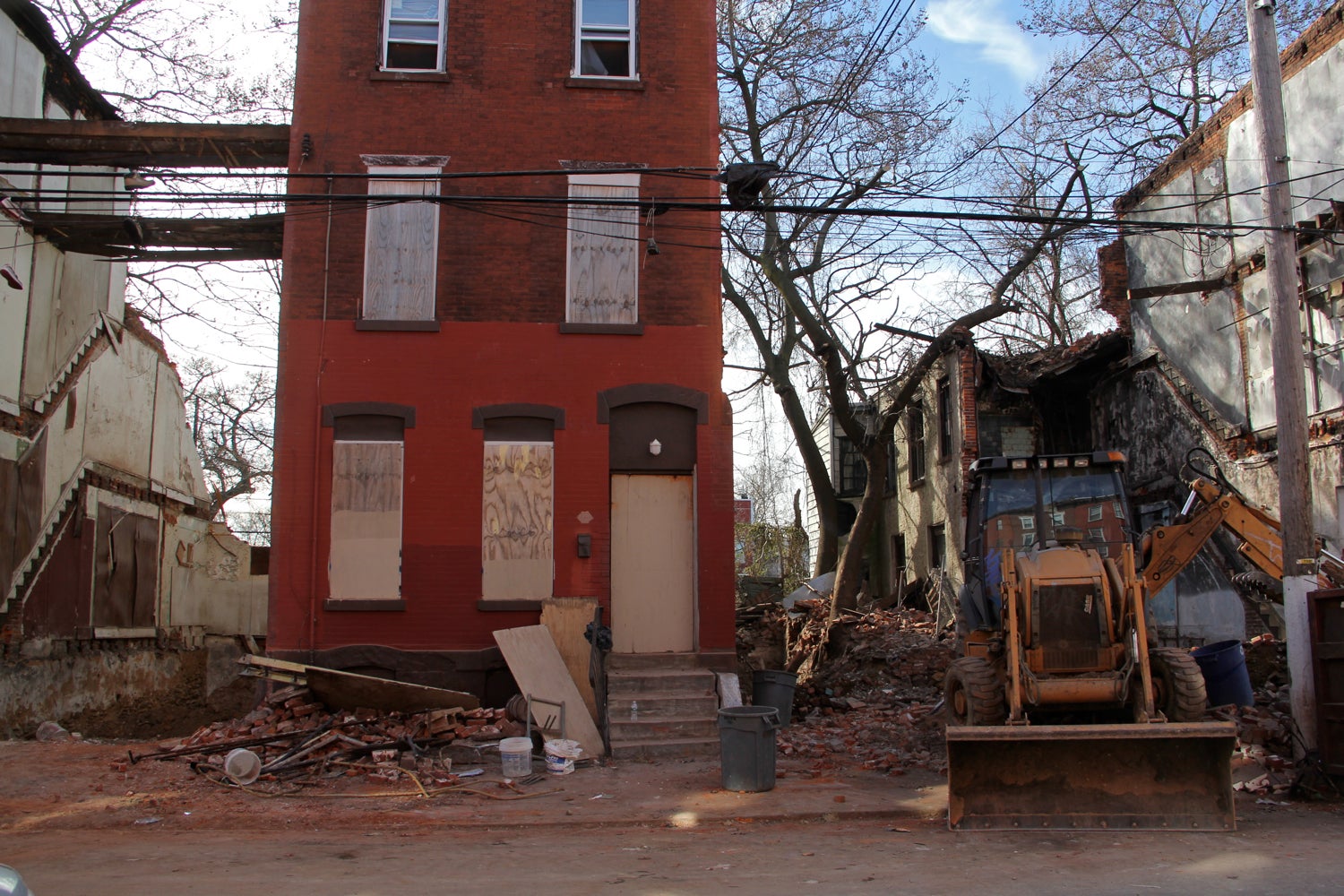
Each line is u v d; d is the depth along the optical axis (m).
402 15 16.20
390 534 15.02
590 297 15.68
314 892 6.88
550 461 15.35
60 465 18.69
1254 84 11.14
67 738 15.01
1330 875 7.00
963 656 12.32
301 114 15.70
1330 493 15.21
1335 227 14.97
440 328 15.38
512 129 15.90
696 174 14.98
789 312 24.62
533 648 13.87
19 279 17.02
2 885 4.75
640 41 16.30
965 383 22.30
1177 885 6.78
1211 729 8.56
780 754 13.15
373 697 13.18
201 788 11.02
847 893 6.75
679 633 15.41
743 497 42.16
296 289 15.34
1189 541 12.12
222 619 26.97
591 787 11.35
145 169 16.72
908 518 27.95
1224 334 17.81
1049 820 8.80
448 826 9.48
